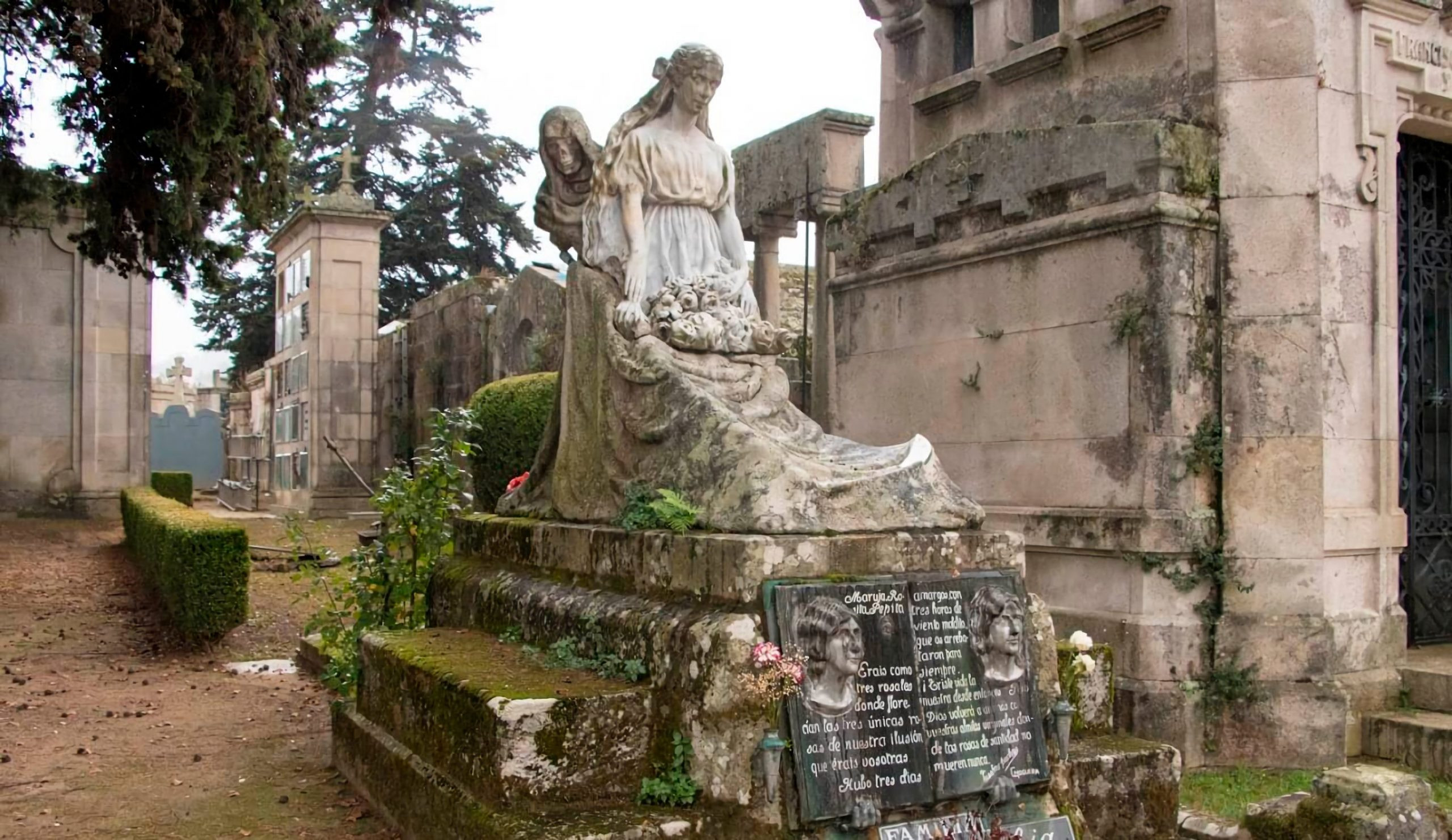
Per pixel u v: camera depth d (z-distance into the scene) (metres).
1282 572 6.71
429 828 4.50
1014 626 4.53
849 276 9.28
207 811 5.25
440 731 4.63
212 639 9.46
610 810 4.07
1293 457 6.75
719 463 4.70
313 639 9.49
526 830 3.85
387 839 4.84
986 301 8.05
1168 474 6.78
